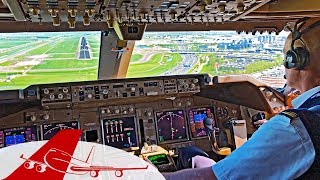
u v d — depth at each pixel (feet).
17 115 8.67
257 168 2.83
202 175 3.00
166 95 9.57
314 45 3.32
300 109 3.08
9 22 7.57
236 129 9.93
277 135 2.89
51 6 4.90
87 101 8.84
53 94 8.60
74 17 5.59
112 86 9.07
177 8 5.47
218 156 9.84
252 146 2.93
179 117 9.98
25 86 8.81
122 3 5.03
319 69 3.34
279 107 10.40
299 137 2.84
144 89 9.35
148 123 9.69
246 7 5.63
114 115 9.40
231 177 2.89
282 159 2.83
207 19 6.51
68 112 9.06
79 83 8.82
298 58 3.39
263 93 10.23
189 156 8.40
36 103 8.76
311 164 2.80
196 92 9.79
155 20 6.47
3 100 8.26
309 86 3.44
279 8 6.33
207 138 10.07
